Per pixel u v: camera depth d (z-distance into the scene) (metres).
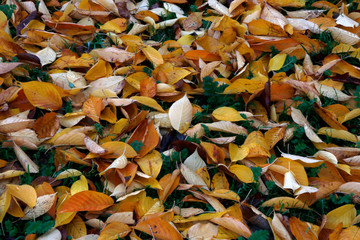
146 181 1.35
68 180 1.37
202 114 1.48
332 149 1.41
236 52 1.56
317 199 1.36
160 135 1.42
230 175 1.39
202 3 1.74
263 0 1.68
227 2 1.71
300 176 1.37
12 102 1.43
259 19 1.62
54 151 1.40
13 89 1.42
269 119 1.49
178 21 1.67
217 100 1.49
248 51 1.57
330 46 1.62
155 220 1.28
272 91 1.51
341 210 1.34
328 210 1.37
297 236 1.30
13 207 1.30
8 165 1.38
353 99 1.53
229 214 1.33
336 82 1.55
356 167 1.41
